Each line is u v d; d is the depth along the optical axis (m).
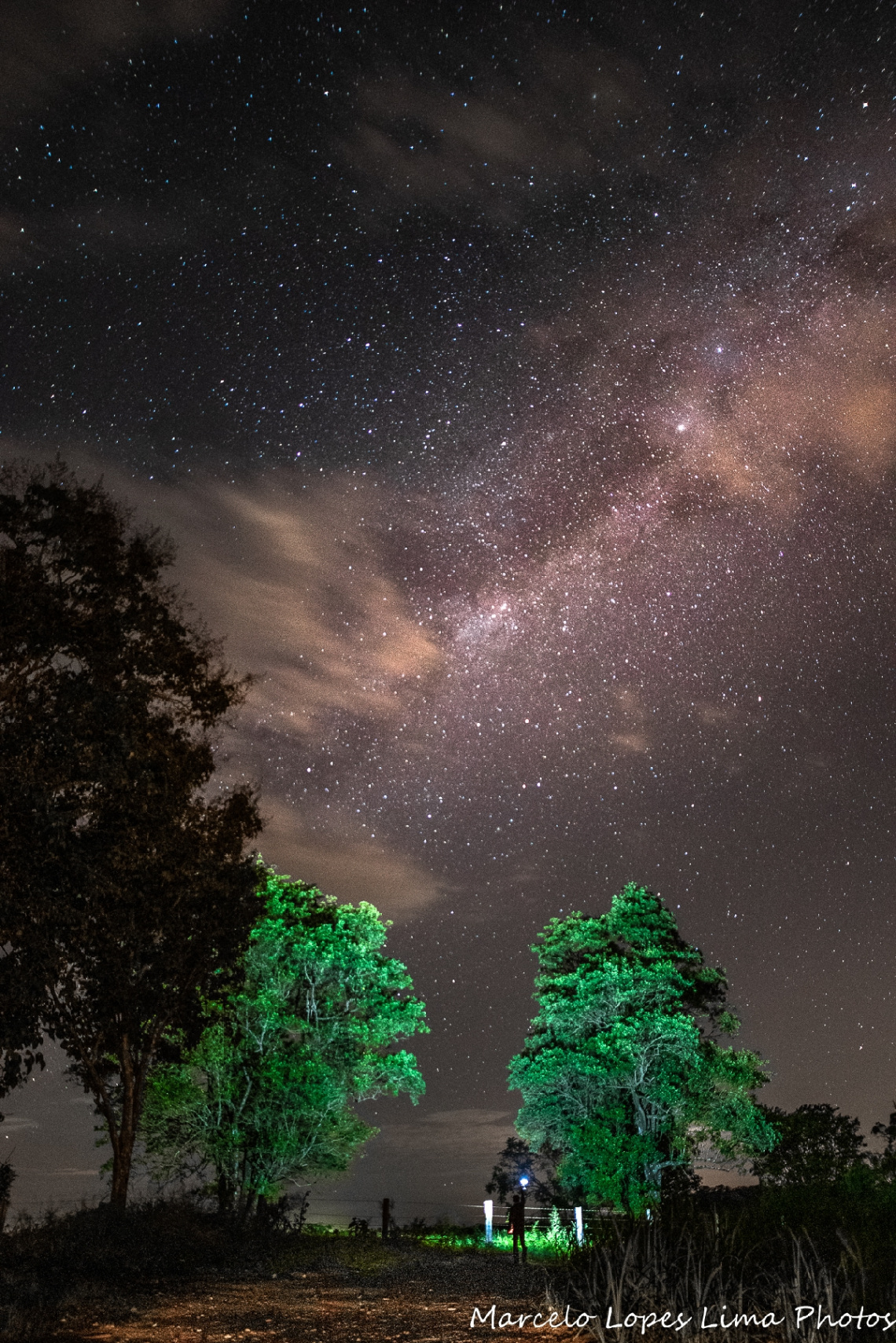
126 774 15.89
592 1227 11.53
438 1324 9.77
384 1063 26.73
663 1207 10.53
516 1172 45.03
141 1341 8.83
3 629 15.10
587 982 32.31
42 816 14.29
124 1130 20.47
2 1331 8.75
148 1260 13.58
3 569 15.70
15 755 14.59
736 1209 10.84
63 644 15.79
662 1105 30.81
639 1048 30.38
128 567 17.22
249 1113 24.61
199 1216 19.03
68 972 17.23
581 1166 29.86
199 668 19.83
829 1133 28.55
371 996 27.53
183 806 19.98
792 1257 8.00
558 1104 32.16
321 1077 25.23
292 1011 26.33
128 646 17.34
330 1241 19.91
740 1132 28.91
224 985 23.02
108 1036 20.06
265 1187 23.69
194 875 19.88
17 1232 14.34
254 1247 16.67
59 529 16.23
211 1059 24.08
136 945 18.38
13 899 14.25
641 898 34.69
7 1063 15.26
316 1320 10.16
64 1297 10.50
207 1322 9.97
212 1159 24.30
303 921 27.72
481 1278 14.09
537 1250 20.16
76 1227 14.68
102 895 15.78
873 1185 11.13
